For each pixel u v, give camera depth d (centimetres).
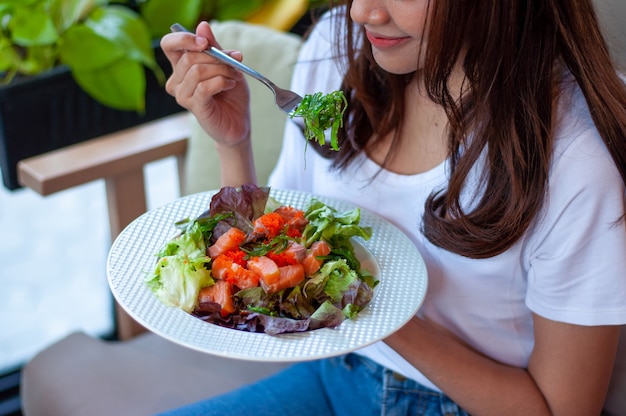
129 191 169
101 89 180
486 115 108
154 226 118
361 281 107
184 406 133
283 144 154
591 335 111
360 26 120
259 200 117
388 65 109
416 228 123
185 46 120
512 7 102
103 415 140
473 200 115
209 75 121
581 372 113
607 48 110
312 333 99
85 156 161
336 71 135
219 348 96
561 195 109
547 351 115
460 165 112
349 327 101
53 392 145
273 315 103
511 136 108
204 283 104
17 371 201
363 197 128
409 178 123
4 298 215
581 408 115
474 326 123
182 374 150
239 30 167
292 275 105
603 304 108
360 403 132
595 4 122
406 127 125
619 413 127
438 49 103
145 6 197
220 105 130
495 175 111
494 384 116
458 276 120
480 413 118
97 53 178
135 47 179
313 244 112
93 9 184
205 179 167
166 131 173
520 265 116
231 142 132
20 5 178
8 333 208
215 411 132
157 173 245
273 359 94
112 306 215
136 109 185
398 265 114
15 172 182
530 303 115
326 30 138
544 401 117
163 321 100
